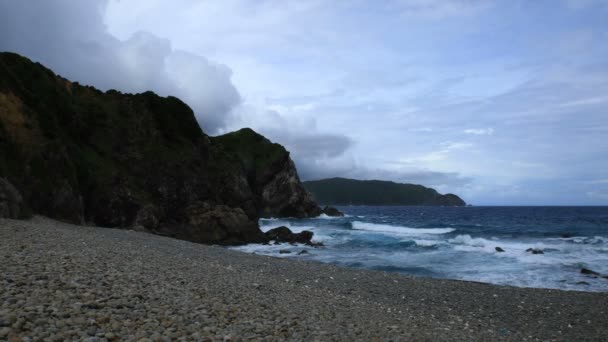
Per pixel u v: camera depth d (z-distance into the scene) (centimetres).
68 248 1448
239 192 6812
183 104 6469
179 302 848
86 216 4088
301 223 8675
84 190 4069
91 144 4891
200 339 629
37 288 730
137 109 5825
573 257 3438
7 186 2647
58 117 4466
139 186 4978
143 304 768
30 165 3284
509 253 3672
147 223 4647
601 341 1272
